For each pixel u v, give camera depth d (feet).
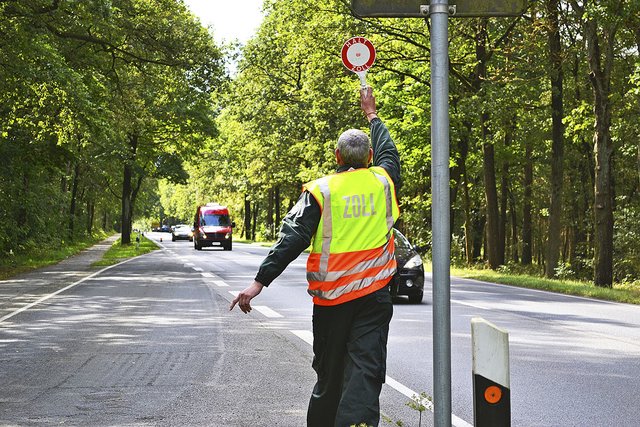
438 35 14.34
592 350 41.86
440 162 14.08
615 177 175.22
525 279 99.91
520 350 41.81
